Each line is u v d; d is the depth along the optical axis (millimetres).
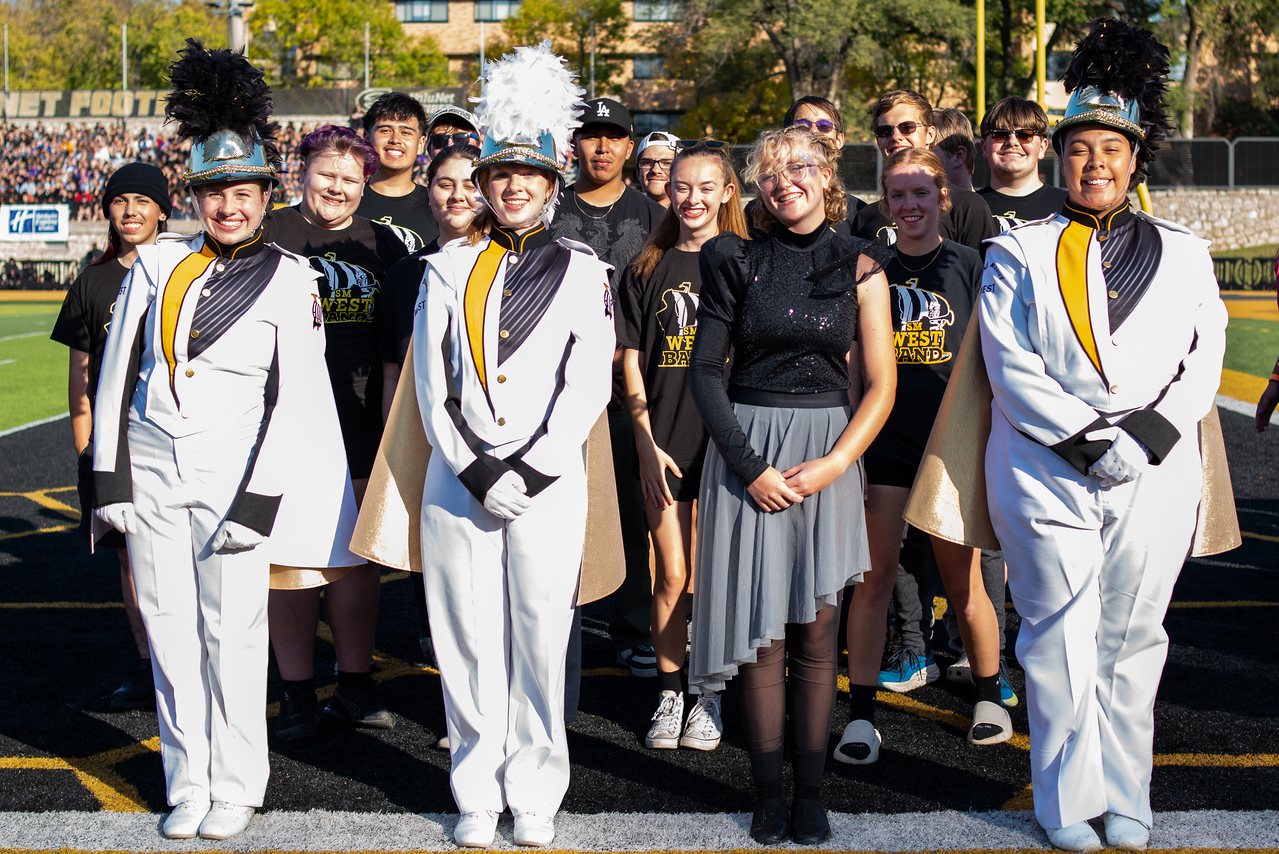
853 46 34844
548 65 3205
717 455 3145
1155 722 3896
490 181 3188
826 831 3094
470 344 3121
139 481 3176
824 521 3070
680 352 3902
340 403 4207
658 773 3615
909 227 3834
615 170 4863
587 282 3232
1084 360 2990
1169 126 3078
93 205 39688
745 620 3041
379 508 3277
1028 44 39188
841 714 4137
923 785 3469
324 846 3094
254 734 3246
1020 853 3008
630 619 4734
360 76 51125
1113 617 3066
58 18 66812
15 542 6957
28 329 22156
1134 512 3000
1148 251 3051
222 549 3131
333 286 4195
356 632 4051
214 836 3127
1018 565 3090
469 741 3180
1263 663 4469
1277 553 6242
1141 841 2984
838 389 3139
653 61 48875
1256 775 3449
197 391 3170
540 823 3092
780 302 3066
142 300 3215
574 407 3174
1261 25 37062
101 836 3162
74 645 4973
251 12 50469
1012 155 5074
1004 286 3107
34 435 10953
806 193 3049
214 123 3217
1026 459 3055
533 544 3090
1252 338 16891
